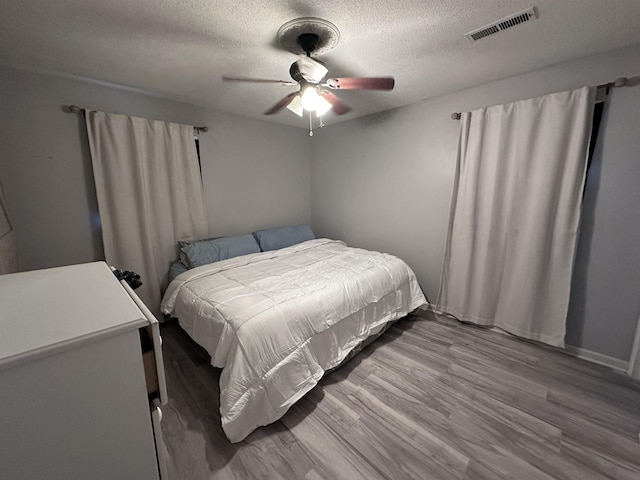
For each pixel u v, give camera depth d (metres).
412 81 2.33
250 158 3.42
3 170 2.00
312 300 1.84
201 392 1.81
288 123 3.69
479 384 1.87
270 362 1.53
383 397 1.76
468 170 2.49
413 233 3.11
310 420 1.58
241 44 1.70
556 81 2.06
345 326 2.02
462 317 2.71
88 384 0.62
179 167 2.75
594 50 1.84
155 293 2.63
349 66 2.05
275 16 1.44
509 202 2.33
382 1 1.33
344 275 2.26
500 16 1.46
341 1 1.33
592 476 1.27
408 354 2.22
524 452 1.38
